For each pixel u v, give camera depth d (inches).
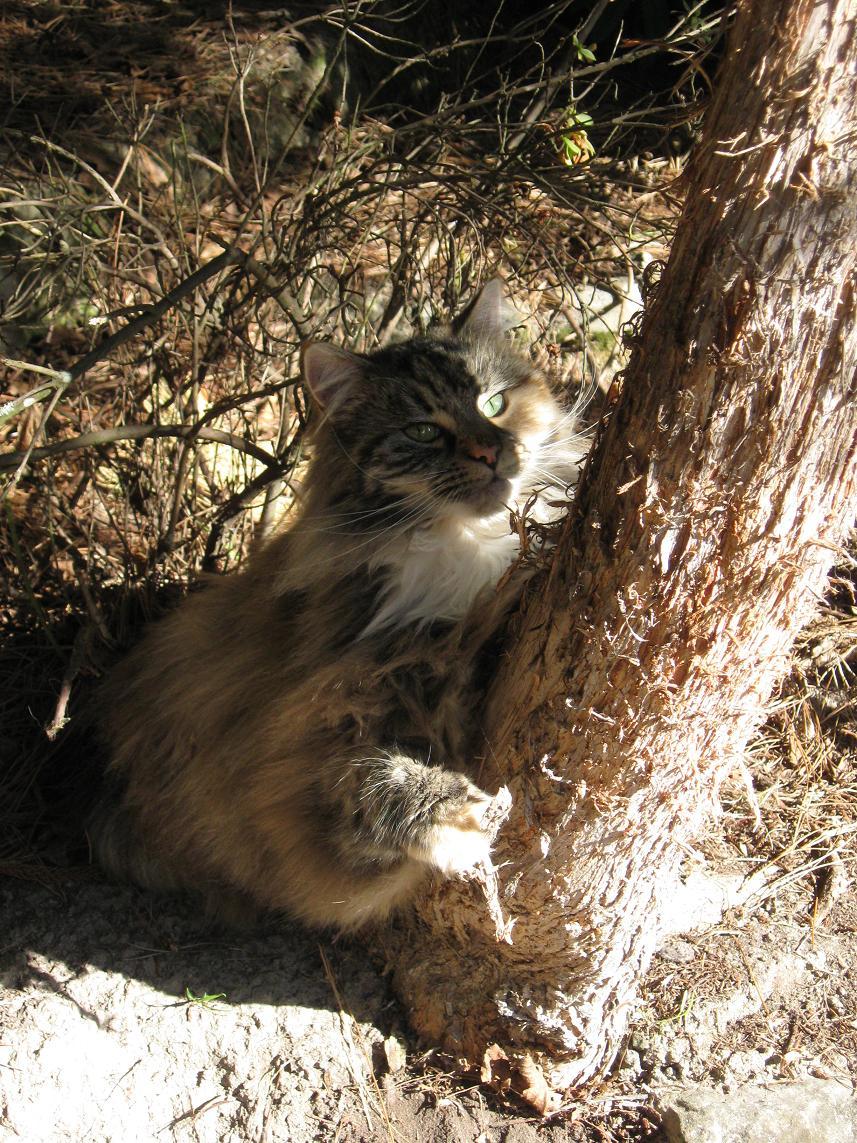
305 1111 34.0
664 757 26.9
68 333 50.4
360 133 50.7
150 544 44.4
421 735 30.0
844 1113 33.6
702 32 35.9
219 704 34.7
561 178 42.6
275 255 43.6
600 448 24.9
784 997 36.6
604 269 53.6
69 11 67.9
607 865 29.2
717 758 27.8
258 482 41.8
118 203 40.1
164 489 45.8
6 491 33.0
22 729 42.4
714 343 21.5
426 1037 35.1
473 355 34.3
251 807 33.6
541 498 33.5
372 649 30.6
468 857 28.7
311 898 33.4
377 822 29.1
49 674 43.0
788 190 20.1
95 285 44.1
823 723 44.0
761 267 20.6
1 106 58.5
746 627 24.7
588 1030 33.2
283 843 32.5
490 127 43.0
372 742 30.0
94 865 39.9
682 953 37.3
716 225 21.0
